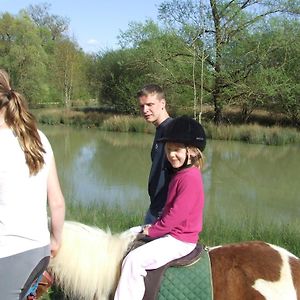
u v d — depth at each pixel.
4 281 2.42
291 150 22.78
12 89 2.52
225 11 27.22
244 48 28.34
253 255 3.15
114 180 14.62
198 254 3.12
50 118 36.25
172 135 3.13
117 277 3.13
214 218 9.09
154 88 4.20
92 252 3.17
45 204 2.56
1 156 2.40
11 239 2.40
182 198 3.08
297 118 29.64
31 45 45.56
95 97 50.56
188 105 29.84
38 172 2.49
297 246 6.96
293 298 3.00
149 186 4.19
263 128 26.52
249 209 11.36
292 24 28.53
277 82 27.72
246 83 28.50
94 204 9.86
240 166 18.34
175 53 27.84
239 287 3.02
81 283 3.14
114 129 31.39
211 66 28.16
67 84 48.94
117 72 38.72
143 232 3.22
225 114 32.69
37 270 2.51
